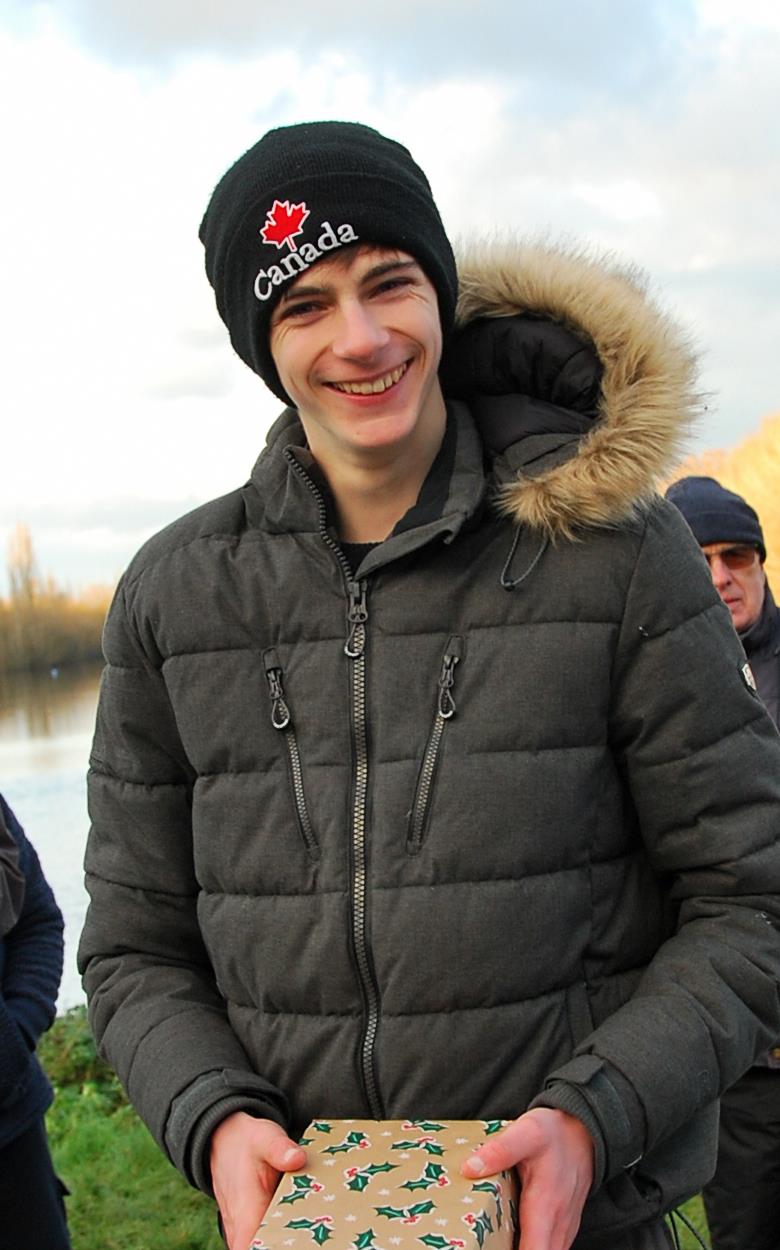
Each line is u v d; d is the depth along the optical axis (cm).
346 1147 137
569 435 152
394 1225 121
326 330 148
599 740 149
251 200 149
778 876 148
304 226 145
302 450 158
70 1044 543
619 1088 136
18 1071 249
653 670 147
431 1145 136
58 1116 487
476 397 164
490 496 153
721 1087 143
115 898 170
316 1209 125
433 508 152
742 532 306
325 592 153
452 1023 143
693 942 148
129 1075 157
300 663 153
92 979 170
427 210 152
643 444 145
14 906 265
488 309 162
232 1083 147
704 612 151
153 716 166
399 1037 144
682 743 148
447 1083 143
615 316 152
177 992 164
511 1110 143
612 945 151
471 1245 118
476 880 143
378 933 144
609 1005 150
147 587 162
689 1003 142
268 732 153
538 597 148
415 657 149
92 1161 444
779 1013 148
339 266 146
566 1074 136
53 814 727
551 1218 128
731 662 151
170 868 168
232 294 155
